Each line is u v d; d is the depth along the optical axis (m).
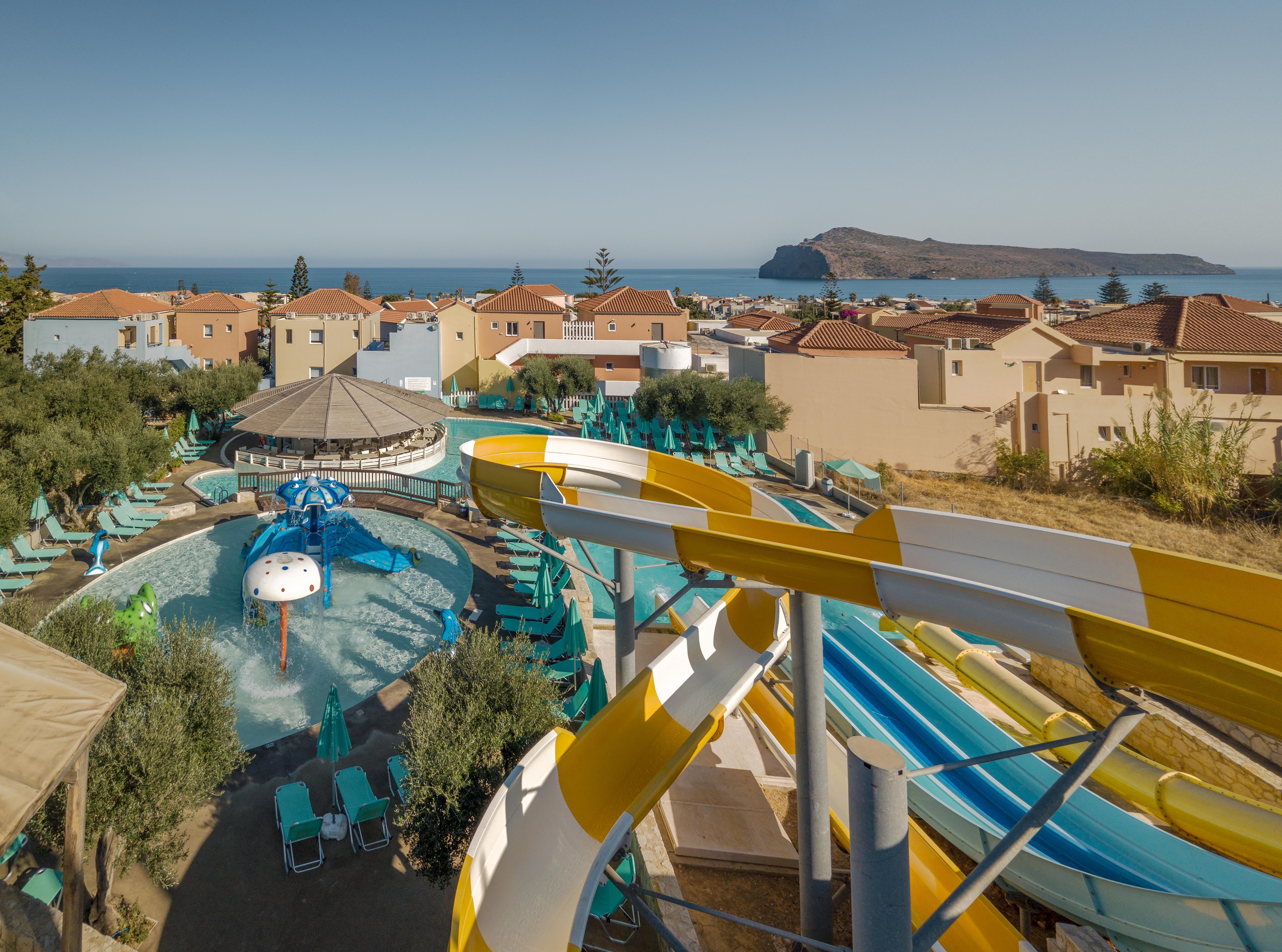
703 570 9.27
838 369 39.84
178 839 9.81
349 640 19.06
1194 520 30.05
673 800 12.13
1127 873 9.66
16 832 6.67
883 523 8.77
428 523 28.69
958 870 9.59
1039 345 40.75
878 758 5.94
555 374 55.34
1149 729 13.97
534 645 17.56
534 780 9.48
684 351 48.84
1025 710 11.89
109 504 27.92
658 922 8.07
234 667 17.42
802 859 8.78
